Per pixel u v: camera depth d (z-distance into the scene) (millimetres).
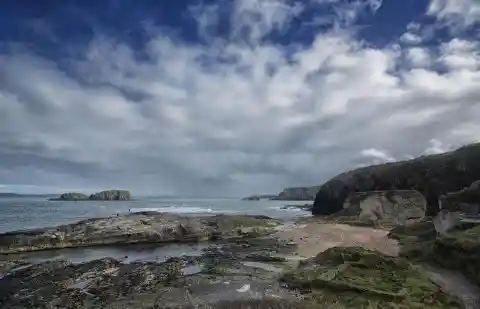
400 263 18656
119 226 34469
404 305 13656
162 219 37875
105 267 21891
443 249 19031
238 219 42406
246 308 14195
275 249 27734
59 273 20500
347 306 13984
